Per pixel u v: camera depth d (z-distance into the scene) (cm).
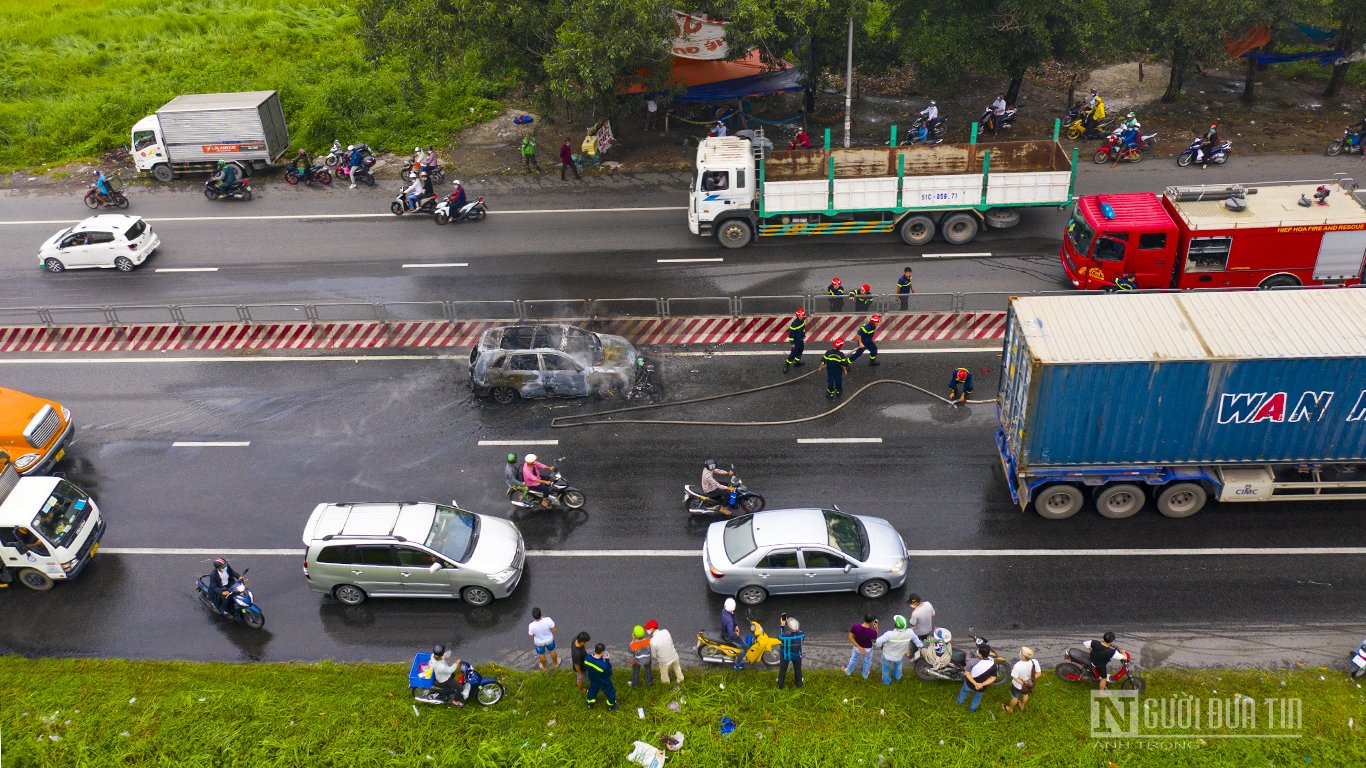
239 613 1691
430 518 1748
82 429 2245
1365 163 3097
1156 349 1652
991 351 2356
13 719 1528
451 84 3950
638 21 2859
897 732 1452
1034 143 2906
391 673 1605
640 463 2069
